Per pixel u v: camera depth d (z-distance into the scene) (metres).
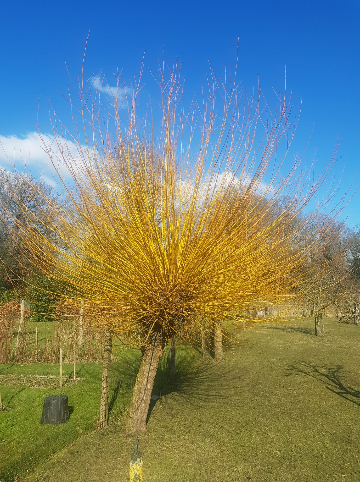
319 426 6.34
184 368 10.44
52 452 5.32
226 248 4.57
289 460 5.25
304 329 15.65
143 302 4.70
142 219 4.39
